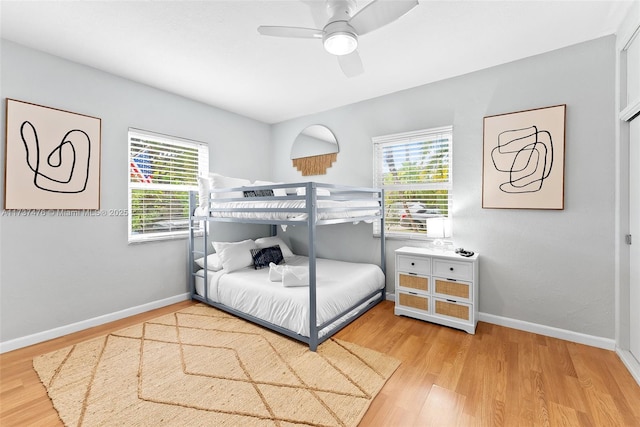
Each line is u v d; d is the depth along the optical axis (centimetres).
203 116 365
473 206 287
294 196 239
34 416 157
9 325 229
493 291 278
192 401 168
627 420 153
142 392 176
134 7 189
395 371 199
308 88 322
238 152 410
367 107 357
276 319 251
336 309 254
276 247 363
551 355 218
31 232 238
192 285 344
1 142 223
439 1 185
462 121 292
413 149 330
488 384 184
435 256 274
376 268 335
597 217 231
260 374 194
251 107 383
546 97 249
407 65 271
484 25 210
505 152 266
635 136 204
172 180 339
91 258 271
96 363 207
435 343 238
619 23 208
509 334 254
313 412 159
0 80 222
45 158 242
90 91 268
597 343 231
